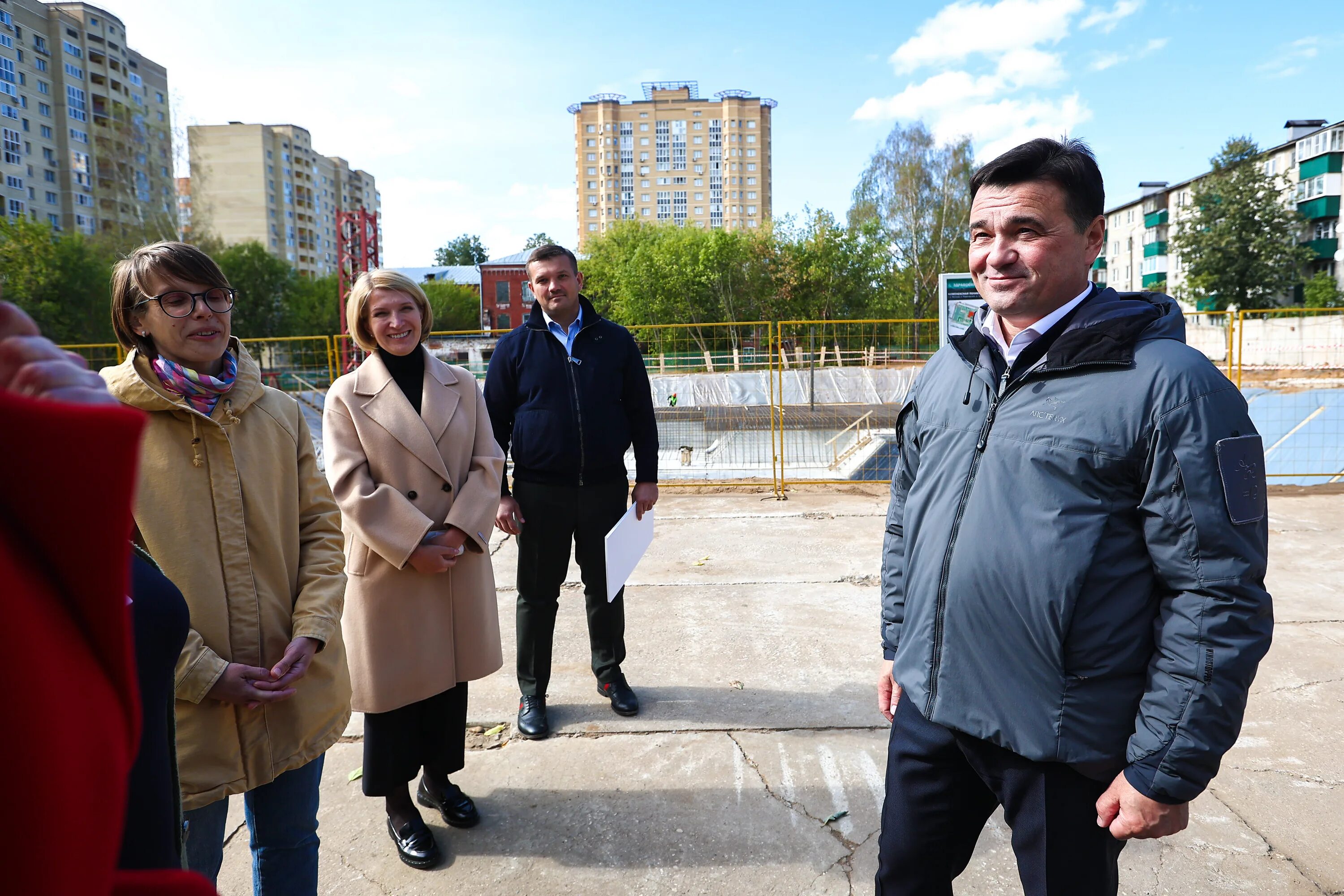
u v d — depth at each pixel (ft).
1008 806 5.28
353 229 80.94
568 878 8.24
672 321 146.61
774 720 11.38
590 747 10.80
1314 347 44.45
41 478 1.12
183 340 5.81
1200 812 9.09
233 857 8.76
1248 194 140.87
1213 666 4.52
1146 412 4.72
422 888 8.15
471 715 11.74
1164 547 4.74
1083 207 5.10
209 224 170.19
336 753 10.91
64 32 210.79
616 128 377.91
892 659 6.42
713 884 8.11
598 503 11.43
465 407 9.17
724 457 35.50
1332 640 13.67
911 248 144.15
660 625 15.10
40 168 206.18
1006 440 5.17
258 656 6.12
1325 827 8.81
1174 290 157.69
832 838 8.80
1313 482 35.68
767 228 146.72
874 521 23.21
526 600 11.29
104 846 1.31
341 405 8.68
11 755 1.14
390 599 8.37
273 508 6.33
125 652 1.33
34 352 1.30
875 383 39.19
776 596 16.63
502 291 209.97
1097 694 4.90
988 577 5.08
